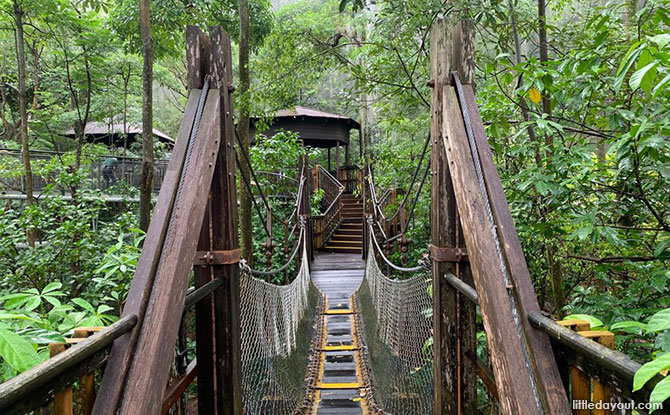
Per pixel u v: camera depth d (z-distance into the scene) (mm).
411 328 2314
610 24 2178
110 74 10664
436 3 3008
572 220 1828
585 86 1868
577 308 1912
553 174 1864
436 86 1562
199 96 1456
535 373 818
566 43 2988
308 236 8453
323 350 4273
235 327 1559
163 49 7125
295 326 3738
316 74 4391
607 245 2209
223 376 1513
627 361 586
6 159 6984
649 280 1612
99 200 4441
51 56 10961
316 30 4473
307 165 8820
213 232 1550
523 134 2314
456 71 1515
